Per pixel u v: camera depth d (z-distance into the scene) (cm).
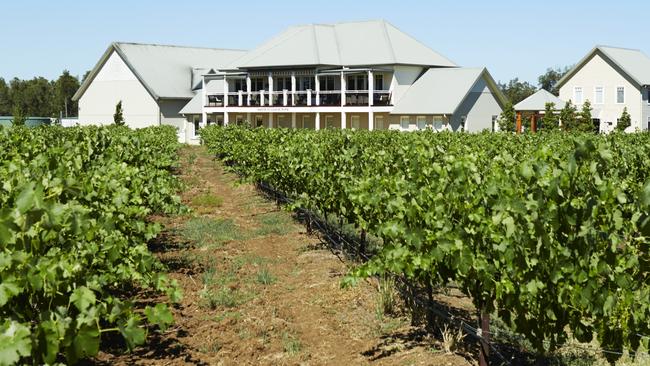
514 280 559
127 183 1082
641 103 5156
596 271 522
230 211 1738
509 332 740
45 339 392
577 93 5488
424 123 4875
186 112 6084
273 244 1287
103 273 701
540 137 1878
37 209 444
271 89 5378
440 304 841
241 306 874
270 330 783
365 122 5172
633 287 541
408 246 665
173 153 2503
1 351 347
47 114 13000
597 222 540
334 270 1052
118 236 769
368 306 857
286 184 1569
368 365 677
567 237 543
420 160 820
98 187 884
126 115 6469
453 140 1795
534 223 525
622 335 541
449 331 709
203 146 4769
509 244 548
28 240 474
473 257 587
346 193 1017
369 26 5547
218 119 5922
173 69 6650
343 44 5450
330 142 1426
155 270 920
